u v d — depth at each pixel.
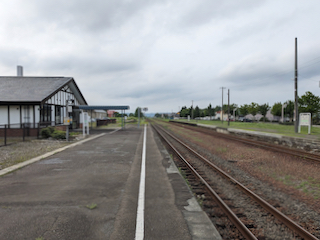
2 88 19.27
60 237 3.29
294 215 4.45
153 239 3.27
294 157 9.77
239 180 6.80
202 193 5.46
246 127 27.50
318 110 32.47
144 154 10.46
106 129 29.00
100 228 3.57
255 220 4.18
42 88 19.64
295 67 20.38
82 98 28.00
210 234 3.44
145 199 4.85
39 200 4.75
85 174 6.86
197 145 14.64
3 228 3.55
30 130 16.89
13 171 7.21
